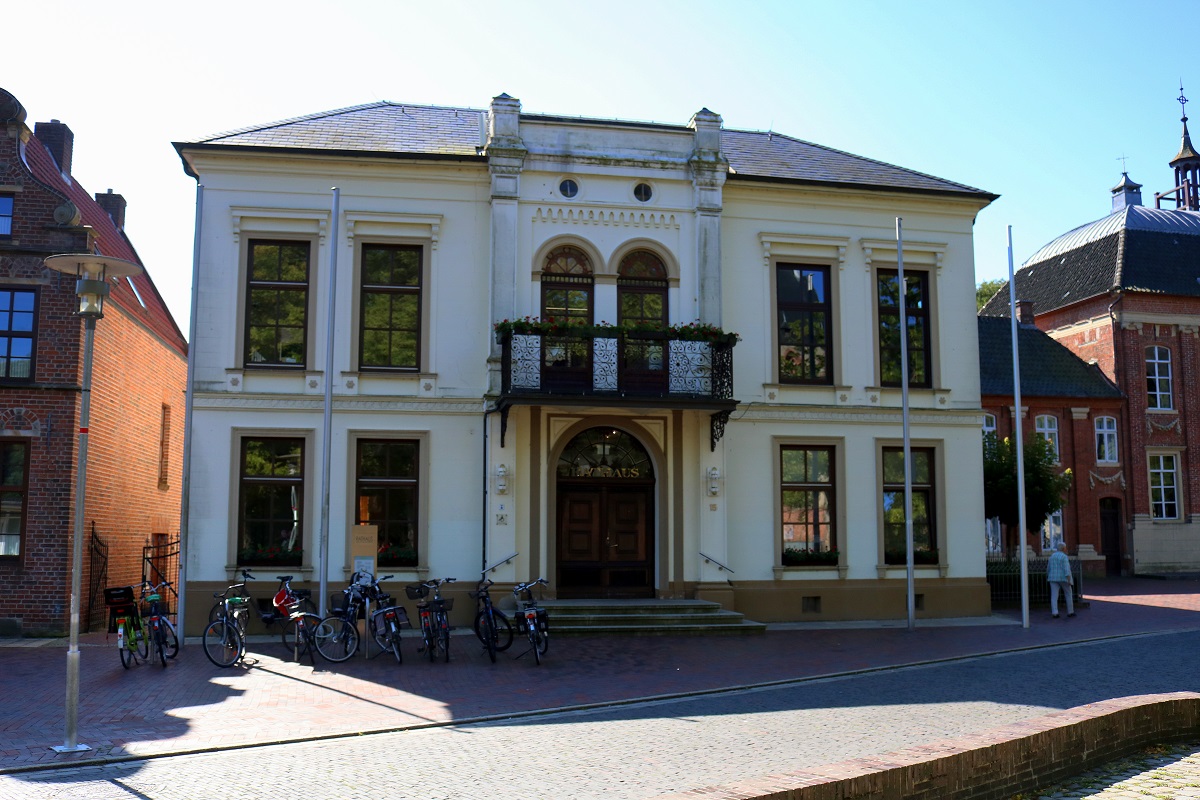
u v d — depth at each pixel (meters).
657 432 19.16
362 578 15.88
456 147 19.59
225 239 18.31
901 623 19.33
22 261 18.11
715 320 19.34
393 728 10.07
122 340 20.39
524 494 18.41
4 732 9.72
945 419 20.62
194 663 14.24
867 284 20.61
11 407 17.75
